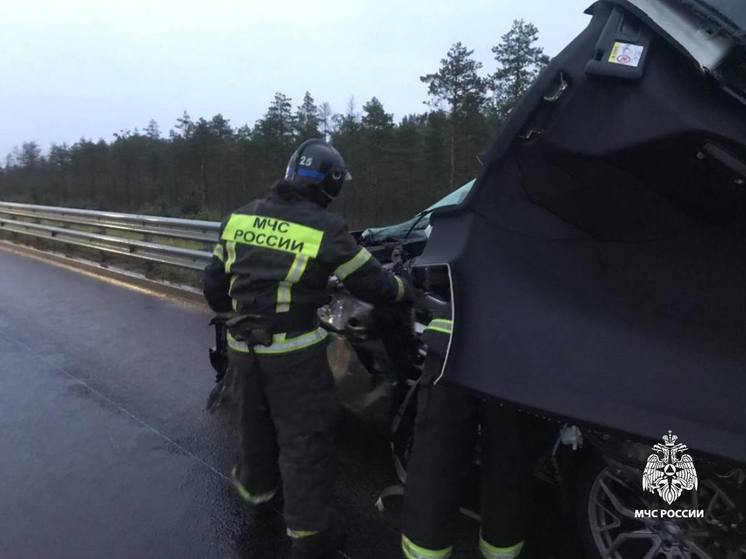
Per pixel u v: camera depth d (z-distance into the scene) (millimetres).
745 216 1778
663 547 2373
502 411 2344
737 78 1649
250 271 2736
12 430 4391
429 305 2943
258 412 2947
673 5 1736
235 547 3090
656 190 1853
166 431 4344
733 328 1780
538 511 3201
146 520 3316
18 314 7680
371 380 3299
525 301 1999
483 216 2117
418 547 2361
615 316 1916
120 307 7914
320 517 2754
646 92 1764
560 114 1904
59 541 3135
